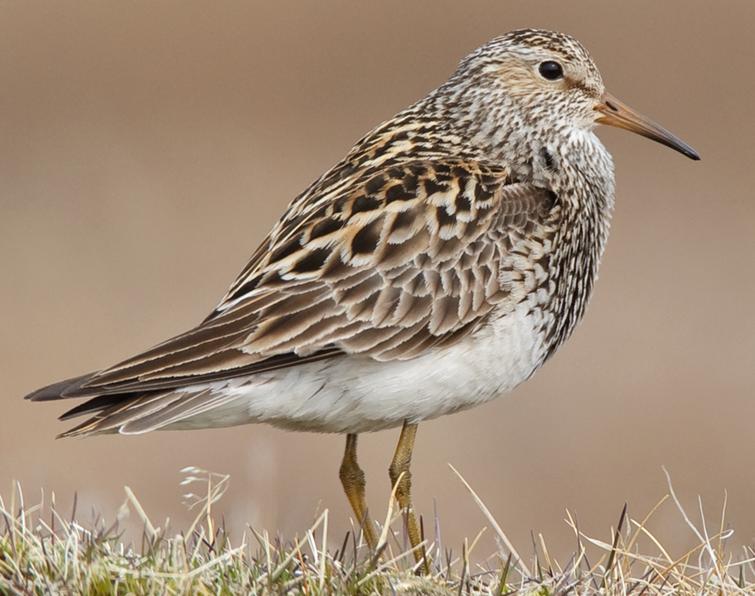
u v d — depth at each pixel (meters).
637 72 26.80
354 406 8.62
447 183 8.80
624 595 7.74
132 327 19.34
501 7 28.36
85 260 20.95
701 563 8.45
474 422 17.80
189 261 20.98
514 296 8.78
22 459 16.06
